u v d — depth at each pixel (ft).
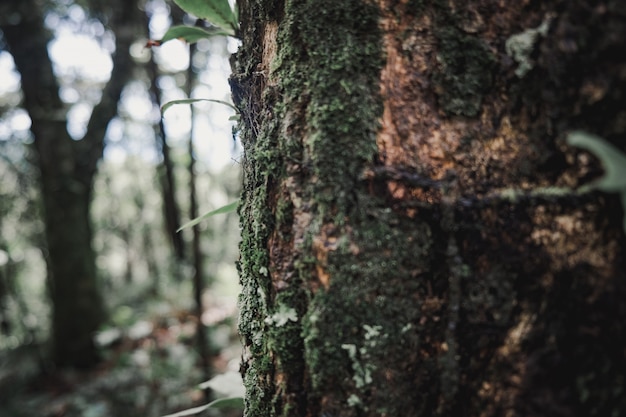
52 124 12.35
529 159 1.60
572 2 1.53
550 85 1.56
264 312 1.84
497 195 1.62
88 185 13.42
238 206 2.10
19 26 11.45
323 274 1.69
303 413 1.74
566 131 1.54
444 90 1.69
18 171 14.65
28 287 18.28
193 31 2.29
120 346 13.60
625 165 1.26
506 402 1.57
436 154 1.69
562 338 1.51
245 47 2.10
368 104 1.71
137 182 22.97
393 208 1.68
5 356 13.71
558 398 1.50
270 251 1.82
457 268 1.64
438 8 1.71
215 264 19.61
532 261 1.57
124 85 12.84
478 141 1.67
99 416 9.71
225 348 11.97
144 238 23.16
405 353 1.65
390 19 1.73
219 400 2.19
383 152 1.70
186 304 15.44
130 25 11.88
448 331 1.64
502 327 1.59
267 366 1.84
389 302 1.66
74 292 12.87
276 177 1.82
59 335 12.72
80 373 12.42
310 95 1.75
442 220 1.66
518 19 1.63
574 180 1.53
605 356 1.46
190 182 7.48
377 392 1.65
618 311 1.46
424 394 1.65
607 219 1.49
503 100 1.65
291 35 1.80
